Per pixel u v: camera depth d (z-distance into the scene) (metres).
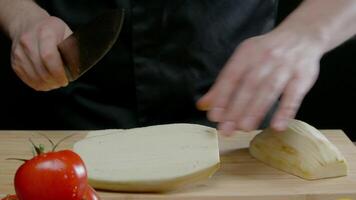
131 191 0.78
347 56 1.24
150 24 0.96
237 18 0.98
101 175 0.77
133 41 0.97
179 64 0.99
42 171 0.60
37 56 0.84
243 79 0.74
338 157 0.80
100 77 1.00
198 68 0.99
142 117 1.02
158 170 0.77
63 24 0.89
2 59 1.16
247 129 0.74
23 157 0.87
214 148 0.80
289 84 0.74
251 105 0.74
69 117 1.04
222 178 0.81
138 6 0.96
